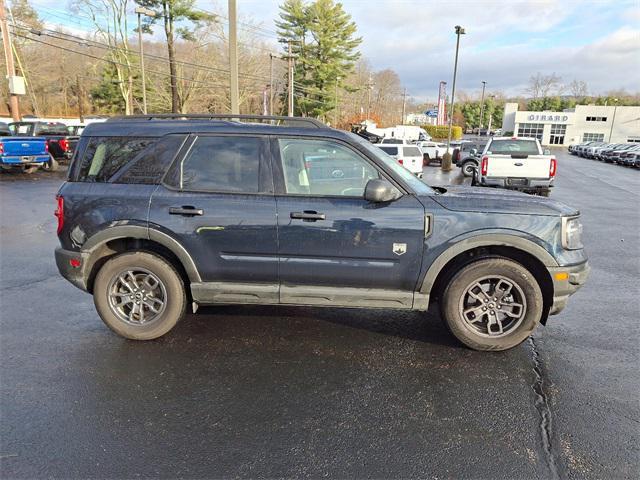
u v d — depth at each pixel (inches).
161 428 111.5
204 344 157.4
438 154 1311.5
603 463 100.3
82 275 157.1
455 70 1109.7
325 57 2295.8
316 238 145.8
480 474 96.8
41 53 2277.3
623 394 128.2
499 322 151.2
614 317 185.9
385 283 148.1
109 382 132.3
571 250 147.3
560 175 1034.7
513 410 120.0
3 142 669.9
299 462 100.0
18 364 142.0
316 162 149.9
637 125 2967.5
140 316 158.9
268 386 131.0
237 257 149.9
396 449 104.3
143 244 161.2
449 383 133.2
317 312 187.5
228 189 150.6
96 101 2316.7
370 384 132.4
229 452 103.1
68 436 108.0
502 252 152.1
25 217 402.6
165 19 1615.4
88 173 157.3
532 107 4426.7
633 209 516.1
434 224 143.4
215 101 1931.6
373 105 3804.1
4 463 98.7
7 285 218.8
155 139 154.9
